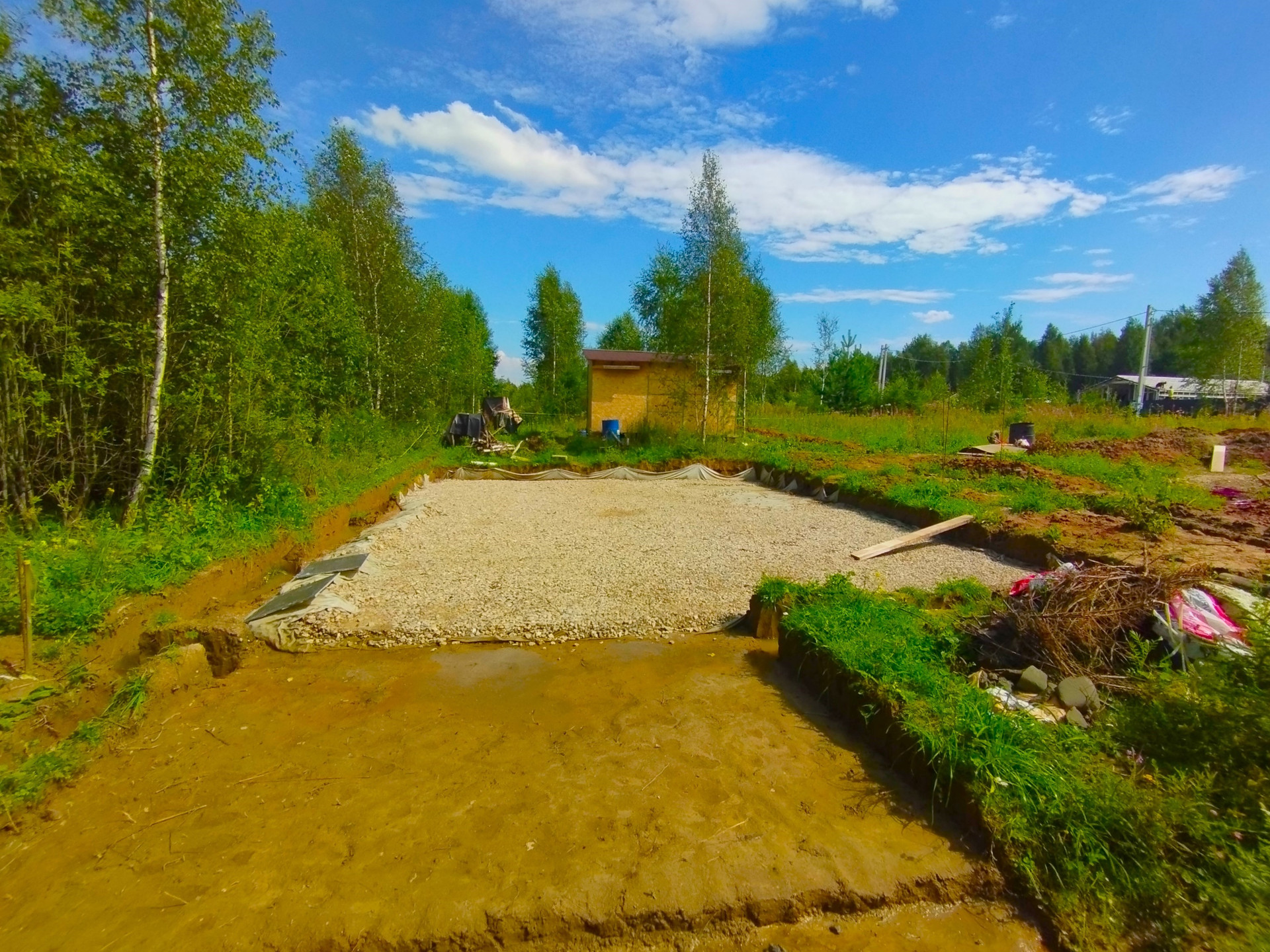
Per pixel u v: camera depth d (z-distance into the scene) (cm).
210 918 232
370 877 252
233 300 710
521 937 230
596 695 420
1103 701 356
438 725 382
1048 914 241
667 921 236
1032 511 850
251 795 310
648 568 682
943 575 655
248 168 673
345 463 1058
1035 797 272
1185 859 246
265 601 568
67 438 595
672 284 1805
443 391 2058
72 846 275
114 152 591
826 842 273
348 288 1391
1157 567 459
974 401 2423
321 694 422
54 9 538
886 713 344
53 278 546
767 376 2045
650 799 304
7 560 464
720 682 437
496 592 603
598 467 1467
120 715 369
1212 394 2512
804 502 1098
